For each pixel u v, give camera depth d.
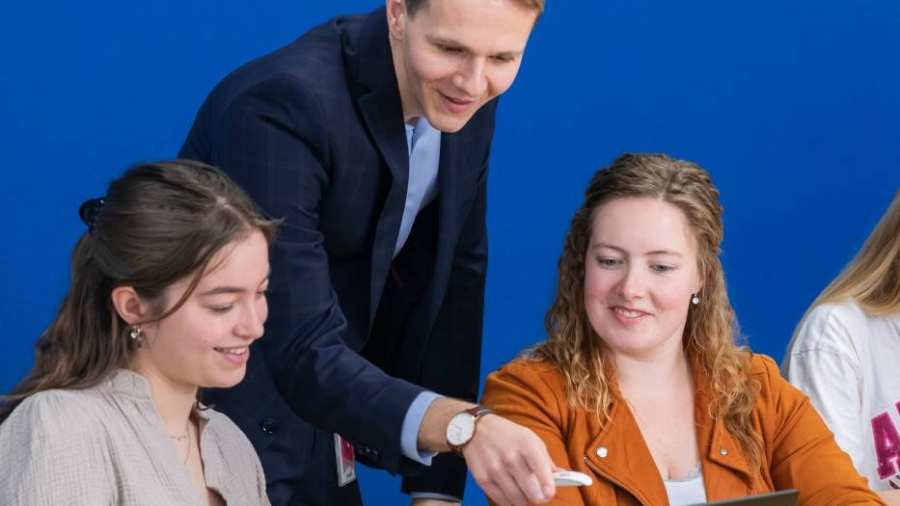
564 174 4.62
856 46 4.73
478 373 3.38
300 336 2.65
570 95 4.59
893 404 3.39
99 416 2.27
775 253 4.78
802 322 3.48
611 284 2.82
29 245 4.22
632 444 2.81
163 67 4.27
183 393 2.41
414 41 2.55
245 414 2.95
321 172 2.76
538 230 4.63
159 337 2.33
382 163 2.82
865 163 4.79
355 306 3.01
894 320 3.42
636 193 2.84
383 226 2.89
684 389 2.92
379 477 4.59
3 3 4.14
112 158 4.25
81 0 4.18
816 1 4.70
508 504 2.28
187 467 2.44
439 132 2.99
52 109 4.20
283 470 2.97
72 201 4.23
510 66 2.57
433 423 2.40
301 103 2.70
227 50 4.32
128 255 2.29
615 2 4.58
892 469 3.38
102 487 2.22
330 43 2.83
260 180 2.69
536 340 4.65
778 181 4.75
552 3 4.54
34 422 2.22
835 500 2.87
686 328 2.96
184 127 4.30
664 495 2.79
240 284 2.32
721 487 2.84
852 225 4.80
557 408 2.84
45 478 2.17
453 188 3.04
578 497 2.75
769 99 4.71
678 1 4.62
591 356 2.89
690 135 4.68
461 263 3.29
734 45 4.66
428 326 3.17
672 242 2.81
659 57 4.63
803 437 2.94
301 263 2.68
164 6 4.25
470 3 2.47
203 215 2.30
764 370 2.99
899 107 4.78
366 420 2.51
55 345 2.35
